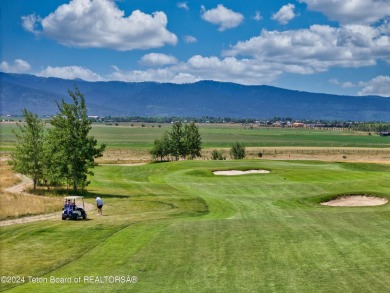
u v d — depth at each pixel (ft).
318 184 180.45
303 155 510.99
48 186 193.67
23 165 182.50
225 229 98.84
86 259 79.71
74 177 177.06
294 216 117.80
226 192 176.45
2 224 113.19
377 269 66.59
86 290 64.23
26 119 183.32
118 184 205.57
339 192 152.76
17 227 106.42
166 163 292.40
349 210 127.54
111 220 116.06
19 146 184.14
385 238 84.23
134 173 268.00
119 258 79.25
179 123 400.06
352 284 61.05
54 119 179.01
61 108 177.17
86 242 91.40
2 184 200.54
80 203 150.51
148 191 183.73
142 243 88.53
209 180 212.02
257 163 269.85
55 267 76.07
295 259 73.31
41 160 183.11
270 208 139.95
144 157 474.49
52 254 83.51
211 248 82.53
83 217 118.32
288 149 597.93
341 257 73.20
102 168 294.25
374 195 148.77
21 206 137.90
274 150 581.53
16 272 73.87
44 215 128.16
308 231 93.35
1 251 85.97
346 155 512.63
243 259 74.84
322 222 105.29
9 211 128.98
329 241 83.51
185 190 184.85
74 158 176.96
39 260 80.02
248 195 168.04
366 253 74.64
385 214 113.80
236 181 203.62
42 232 100.32
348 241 82.84
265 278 65.16
